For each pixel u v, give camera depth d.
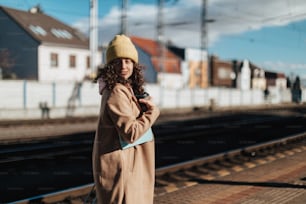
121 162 2.18
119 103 2.12
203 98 43.28
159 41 39.06
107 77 2.23
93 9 29.33
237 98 49.31
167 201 5.49
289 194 5.61
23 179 7.39
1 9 40.66
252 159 9.08
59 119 23.39
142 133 2.15
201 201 5.39
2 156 9.66
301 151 10.07
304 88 29.47
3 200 5.98
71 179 7.43
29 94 26.30
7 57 39.56
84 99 29.83
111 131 2.20
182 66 56.25
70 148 11.30
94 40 29.59
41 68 38.94
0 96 24.69
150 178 2.36
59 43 40.88
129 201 2.19
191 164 8.09
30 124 19.50
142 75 2.41
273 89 51.25
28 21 41.84
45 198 5.57
